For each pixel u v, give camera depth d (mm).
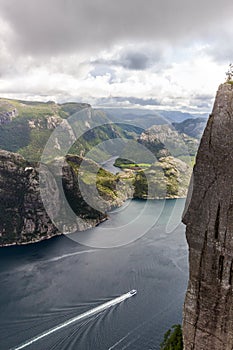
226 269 24453
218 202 24297
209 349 25875
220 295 24953
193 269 26188
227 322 24781
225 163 23719
